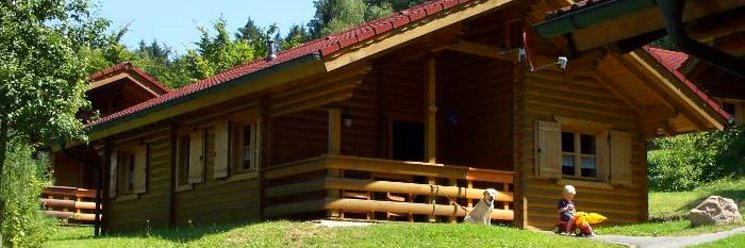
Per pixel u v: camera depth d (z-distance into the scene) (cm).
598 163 1936
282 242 1409
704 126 1917
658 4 614
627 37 698
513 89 1828
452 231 1420
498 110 1864
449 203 1725
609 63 1848
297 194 1672
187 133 2020
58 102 1411
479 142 1898
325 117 1856
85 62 1475
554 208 1836
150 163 2156
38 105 1385
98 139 2283
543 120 1838
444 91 1978
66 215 2800
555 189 1845
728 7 628
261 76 1567
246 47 4297
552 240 1428
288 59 1541
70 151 2384
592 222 1634
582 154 1931
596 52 750
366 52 1509
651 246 1428
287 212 1664
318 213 1633
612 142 1938
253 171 1766
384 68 1889
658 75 1845
